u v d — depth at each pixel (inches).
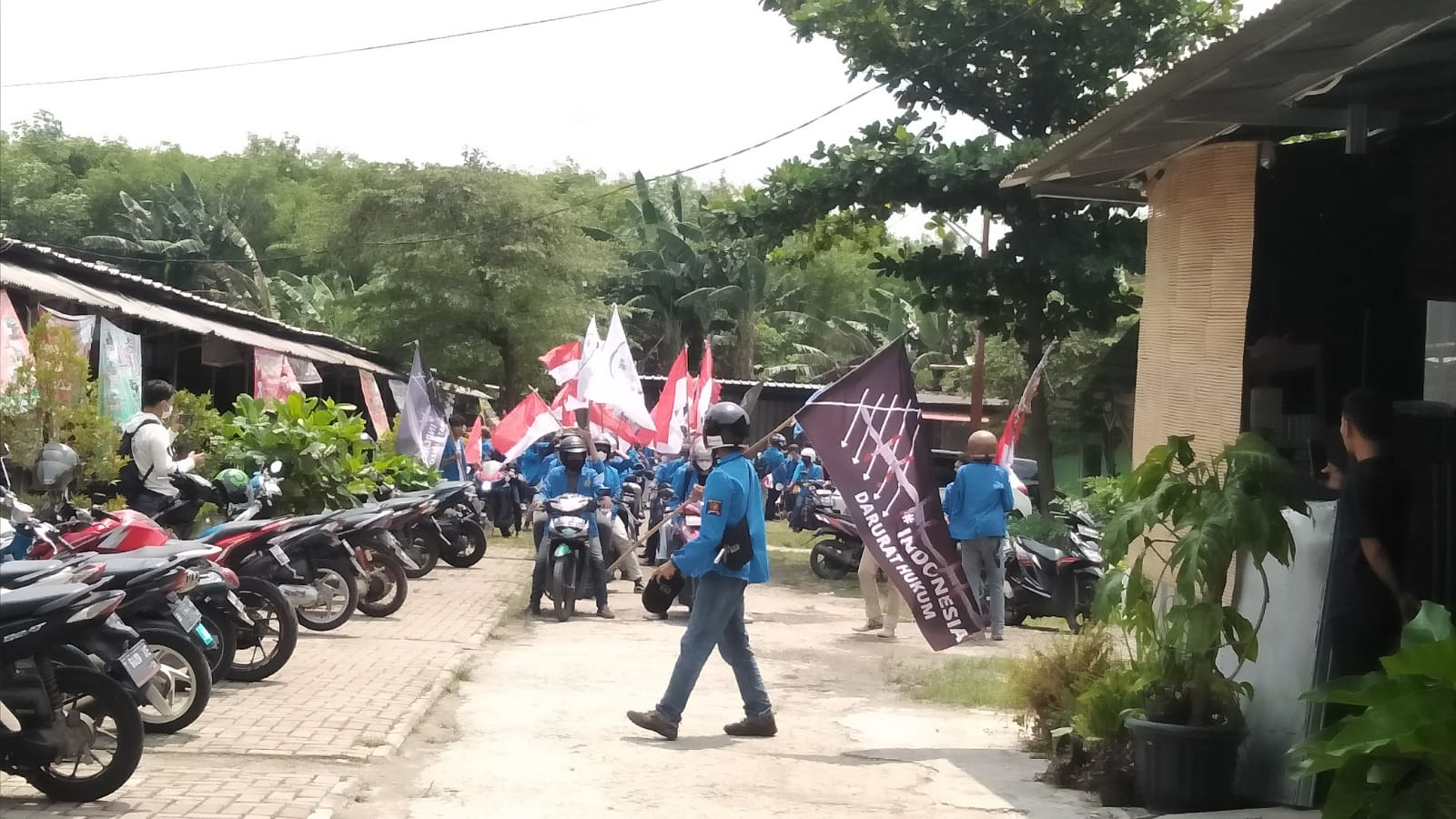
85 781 217.0
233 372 864.3
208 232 1787.6
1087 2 697.0
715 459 297.1
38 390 357.1
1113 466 951.0
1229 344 265.7
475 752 271.1
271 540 352.5
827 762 273.4
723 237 770.2
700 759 271.3
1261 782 235.6
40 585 214.2
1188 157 283.9
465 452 841.5
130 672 221.3
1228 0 714.8
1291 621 238.8
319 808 217.9
